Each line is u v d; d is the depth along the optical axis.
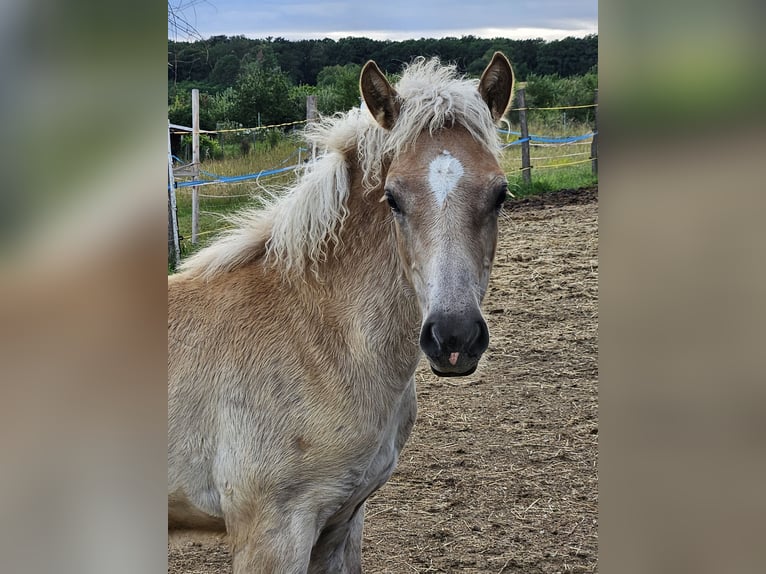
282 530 2.33
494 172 2.17
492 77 2.39
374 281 2.39
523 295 7.41
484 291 2.22
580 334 6.40
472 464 4.32
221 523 2.56
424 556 3.46
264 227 2.62
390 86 2.32
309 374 2.36
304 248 2.45
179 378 2.43
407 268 2.22
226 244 2.62
